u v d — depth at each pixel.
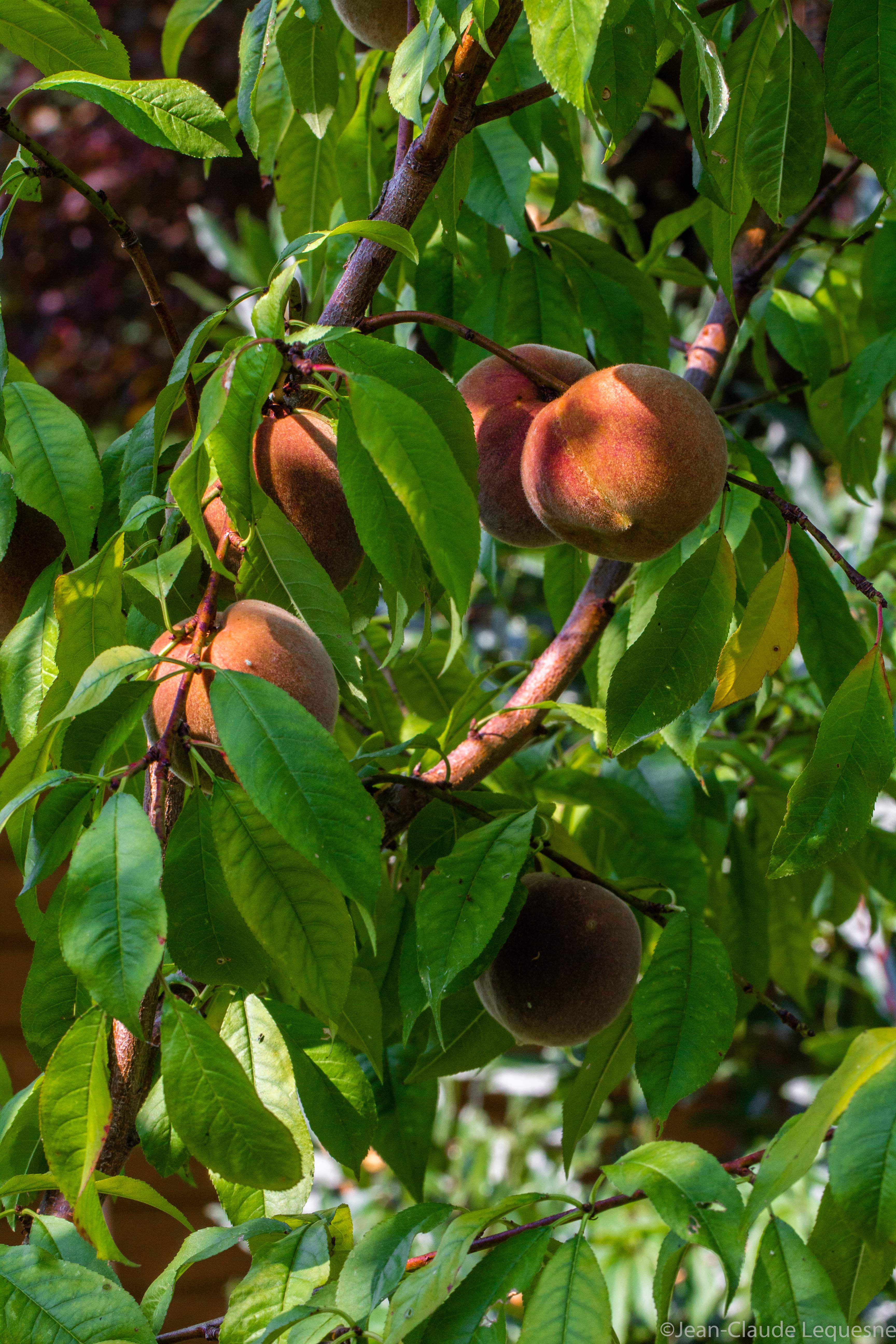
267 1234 1.32
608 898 1.55
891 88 1.37
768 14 1.51
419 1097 1.75
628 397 1.34
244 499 1.10
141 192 6.57
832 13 1.37
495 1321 1.15
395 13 1.61
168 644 1.18
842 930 3.24
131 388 6.40
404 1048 1.78
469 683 2.24
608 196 2.34
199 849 1.20
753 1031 4.32
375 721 2.15
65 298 6.76
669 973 1.37
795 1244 1.07
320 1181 4.06
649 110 2.73
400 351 1.17
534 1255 1.12
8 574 1.47
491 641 3.94
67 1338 1.06
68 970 1.25
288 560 1.26
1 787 1.17
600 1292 1.06
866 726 1.22
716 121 1.22
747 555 1.93
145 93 1.27
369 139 2.03
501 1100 4.54
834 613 1.79
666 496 1.32
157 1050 1.35
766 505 1.80
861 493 3.61
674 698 1.34
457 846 1.42
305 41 1.74
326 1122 1.37
